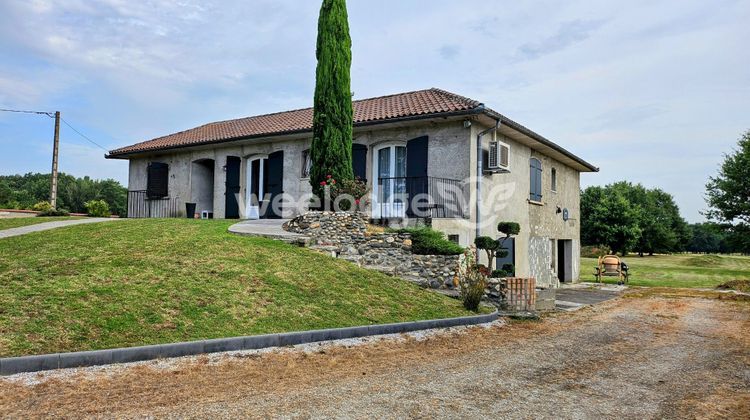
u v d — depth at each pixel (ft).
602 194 134.51
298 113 63.26
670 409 14.52
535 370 18.78
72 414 12.14
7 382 14.21
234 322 20.92
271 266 28.71
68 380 14.74
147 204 65.51
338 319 23.65
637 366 19.95
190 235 33.96
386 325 23.89
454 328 26.45
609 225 130.00
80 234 34.30
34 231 37.37
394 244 35.32
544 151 57.16
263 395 14.23
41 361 15.34
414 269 34.58
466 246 40.06
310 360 18.61
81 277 23.04
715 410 14.51
